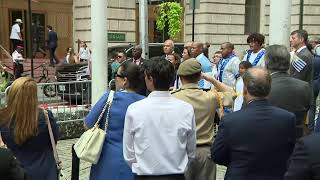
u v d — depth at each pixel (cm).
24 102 402
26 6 2209
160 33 2281
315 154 248
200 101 443
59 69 1487
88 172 711
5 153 279
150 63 366
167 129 358
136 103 368
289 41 679
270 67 429
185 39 2417
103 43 930
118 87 457
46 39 2217
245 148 333
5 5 2164
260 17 2586
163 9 1847
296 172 254
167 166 354
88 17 2161
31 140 409
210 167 452
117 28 2136
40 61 2078
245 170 334
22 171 290
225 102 463
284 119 338
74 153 461
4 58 2027
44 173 416
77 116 978
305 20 2689
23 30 2194
